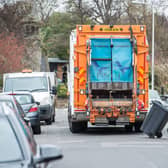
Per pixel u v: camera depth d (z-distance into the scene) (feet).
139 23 223.30
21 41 199.41
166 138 72.90
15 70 169.07
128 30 77.82
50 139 72.02
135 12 220.64
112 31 77.82
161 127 72.69
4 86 98.89
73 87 77.05
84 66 76.74
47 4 233.55
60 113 148.87
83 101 76.69
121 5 219.20
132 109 76.23
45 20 234.58
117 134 79.77
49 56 249.96
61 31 233.76
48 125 101.50
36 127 80.23
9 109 27.89
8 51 169.58
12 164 23.82
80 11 222.07
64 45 235.81
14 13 203.10
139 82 77.00
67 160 50.39
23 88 98.53
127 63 77.77
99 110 75.82
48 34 234.99
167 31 229.86
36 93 98.48
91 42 77.25
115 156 53.31
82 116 76.54
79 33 77.10
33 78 100.22
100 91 77.61
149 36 228.22
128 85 77.46
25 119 56.85
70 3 223.71
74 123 80.89
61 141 68.85
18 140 25.46
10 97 53.72
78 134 80.07
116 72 77.61
